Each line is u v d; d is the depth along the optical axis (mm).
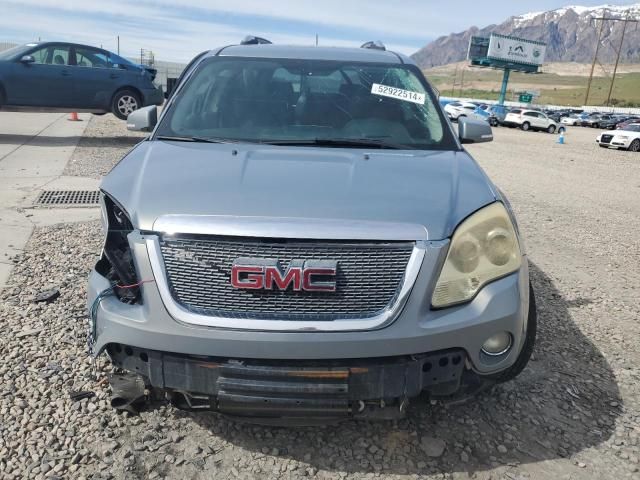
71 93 12258
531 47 62906
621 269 5719
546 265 5680
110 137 13109
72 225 5973
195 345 2266
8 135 12484
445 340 2316
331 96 3539
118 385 2639
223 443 2672
